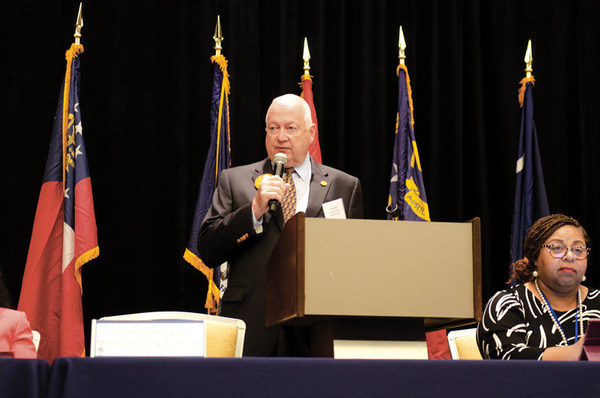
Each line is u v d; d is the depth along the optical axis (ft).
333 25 15.35
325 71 15.25
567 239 7.98
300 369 4.90
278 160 8.05
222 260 8.46
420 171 13.89
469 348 9.30
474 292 5.94
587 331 6.01
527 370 5.04
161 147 14.60
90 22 14.57
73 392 4.70
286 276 5.99
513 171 15.31
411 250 5.92
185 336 6.17
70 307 12.23
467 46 15.80
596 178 15.51
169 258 14.24
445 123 15.47
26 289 12.35
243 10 14.89
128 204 14.28
